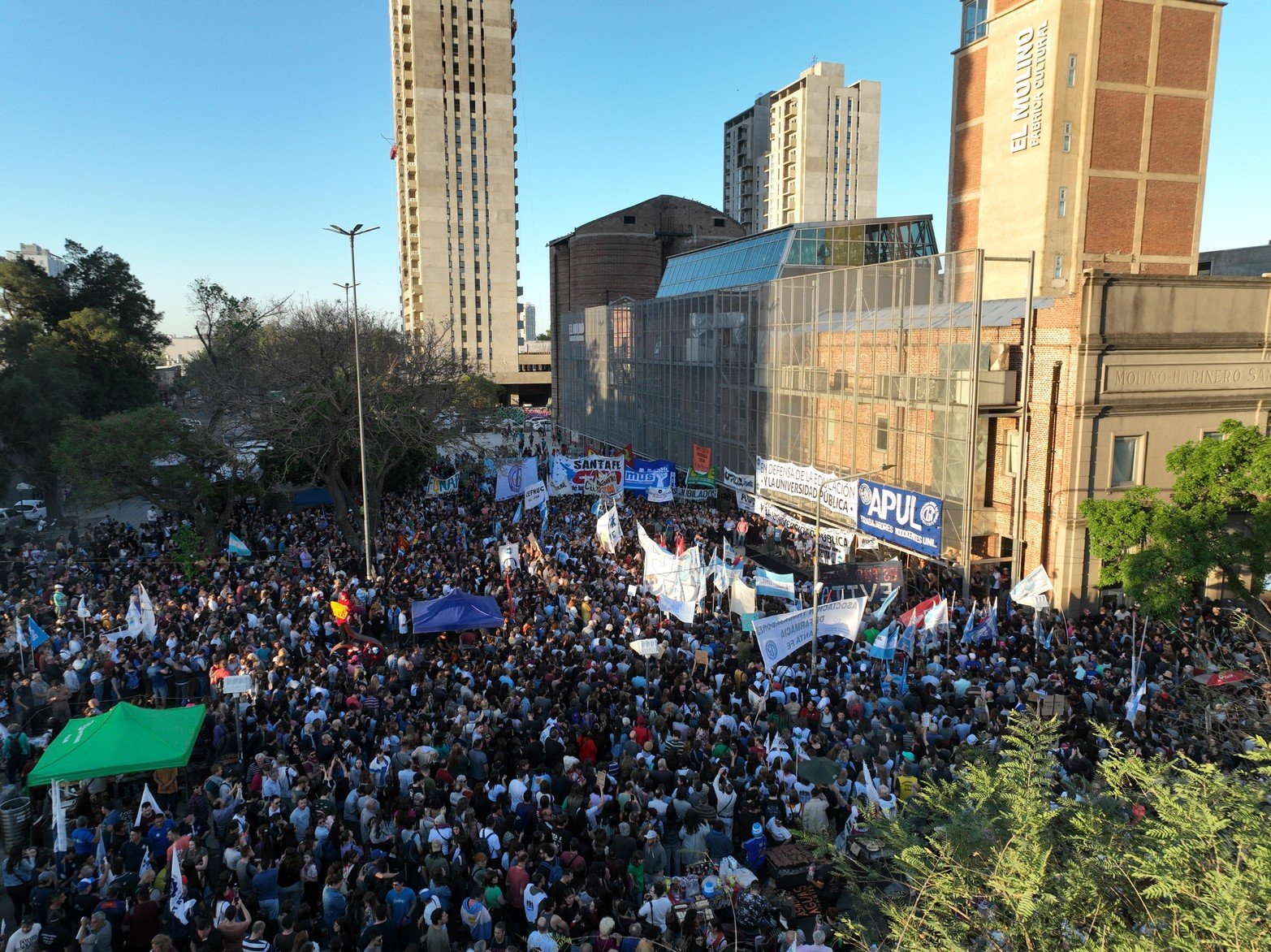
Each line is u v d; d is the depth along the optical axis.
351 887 11.52
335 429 35.84
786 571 31.67
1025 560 27.36
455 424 43.09
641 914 10.56
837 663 20.20
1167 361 26.12
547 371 140.25
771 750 14.76
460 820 12.70
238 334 59.62
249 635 20.94
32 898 11.30
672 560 21.95
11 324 51.91
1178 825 6.95
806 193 140.88
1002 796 8.15
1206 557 19.69
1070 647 20.28
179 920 10.89
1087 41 38.12
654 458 56.44
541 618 22.27
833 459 35.84
